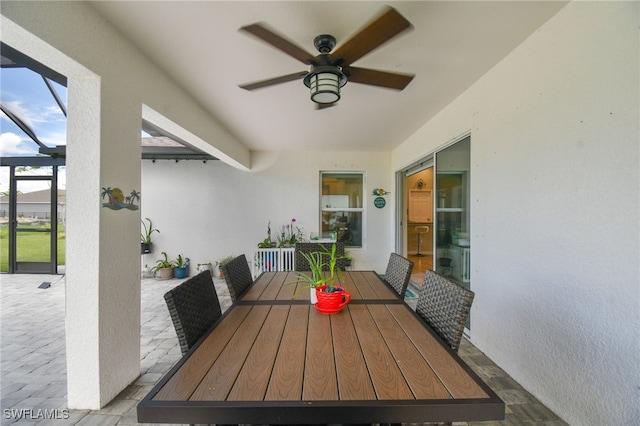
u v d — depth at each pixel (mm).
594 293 1440
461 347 2500
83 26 1539
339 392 901
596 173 1435
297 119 3461
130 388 1914
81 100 1662
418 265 5996
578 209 1532
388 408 847
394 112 3223
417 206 7035
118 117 1803
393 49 1969
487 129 2322
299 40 1850
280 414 844
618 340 1328
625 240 1302
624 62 1307
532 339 1852
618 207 1332
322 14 1612
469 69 2266
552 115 1691
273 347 1188
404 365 1057
